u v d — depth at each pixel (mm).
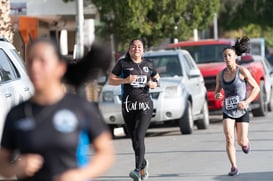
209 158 27234
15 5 55281
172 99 34312
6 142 9797
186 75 36562
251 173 23375
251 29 105250
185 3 58781
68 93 9906
